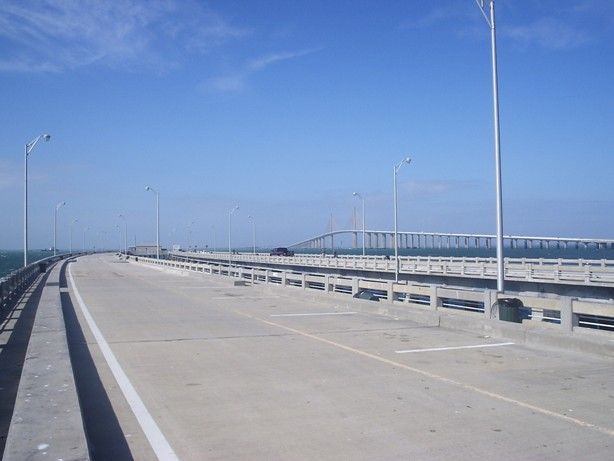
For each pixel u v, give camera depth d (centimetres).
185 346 1407
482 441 702
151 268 6950
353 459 646
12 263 12669
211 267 4647
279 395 927
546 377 1046
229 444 698
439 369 1118
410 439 711
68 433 661
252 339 1509
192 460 647
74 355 1294
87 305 2480
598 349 1248
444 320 1717
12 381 1048
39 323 1606
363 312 2141
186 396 925
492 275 4341
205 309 2297
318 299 2527
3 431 760
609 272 3600
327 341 1466
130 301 2678
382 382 1012
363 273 5822
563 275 3803
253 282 3631
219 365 1171
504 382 1008
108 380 1041
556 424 768
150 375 1081
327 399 900
